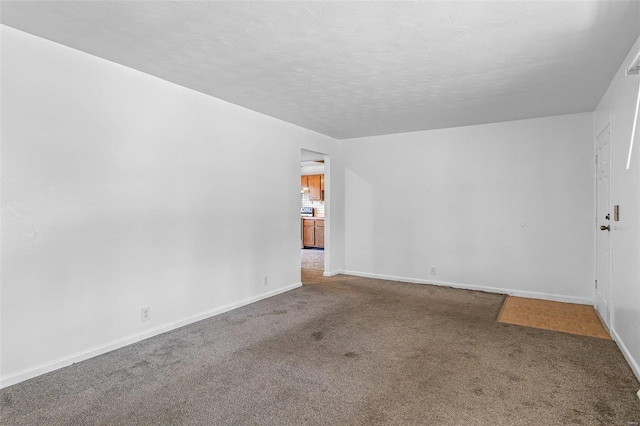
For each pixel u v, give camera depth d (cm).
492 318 367
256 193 425
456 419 194
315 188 944
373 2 192
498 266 475
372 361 266
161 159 318
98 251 273
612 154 314
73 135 257
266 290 443
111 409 202
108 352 279
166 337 311
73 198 257
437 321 357
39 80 239
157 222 315
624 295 274
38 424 188
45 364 244
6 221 226
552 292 442
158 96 314
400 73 297
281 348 289
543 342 303
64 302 253
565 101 376
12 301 229
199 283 355
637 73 210
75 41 245
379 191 563
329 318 365
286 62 276
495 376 243
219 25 219
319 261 728
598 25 216
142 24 220
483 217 484
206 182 361
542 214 447
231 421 192
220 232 378
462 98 365
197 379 238
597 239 394
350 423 190
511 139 464
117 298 285
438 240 516
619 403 208
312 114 432
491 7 196
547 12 201
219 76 308
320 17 208
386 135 553
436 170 515
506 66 281
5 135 225
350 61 273
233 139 391
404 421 192
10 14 209
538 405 207
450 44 243
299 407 205
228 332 324
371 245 572
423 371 250
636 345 243
